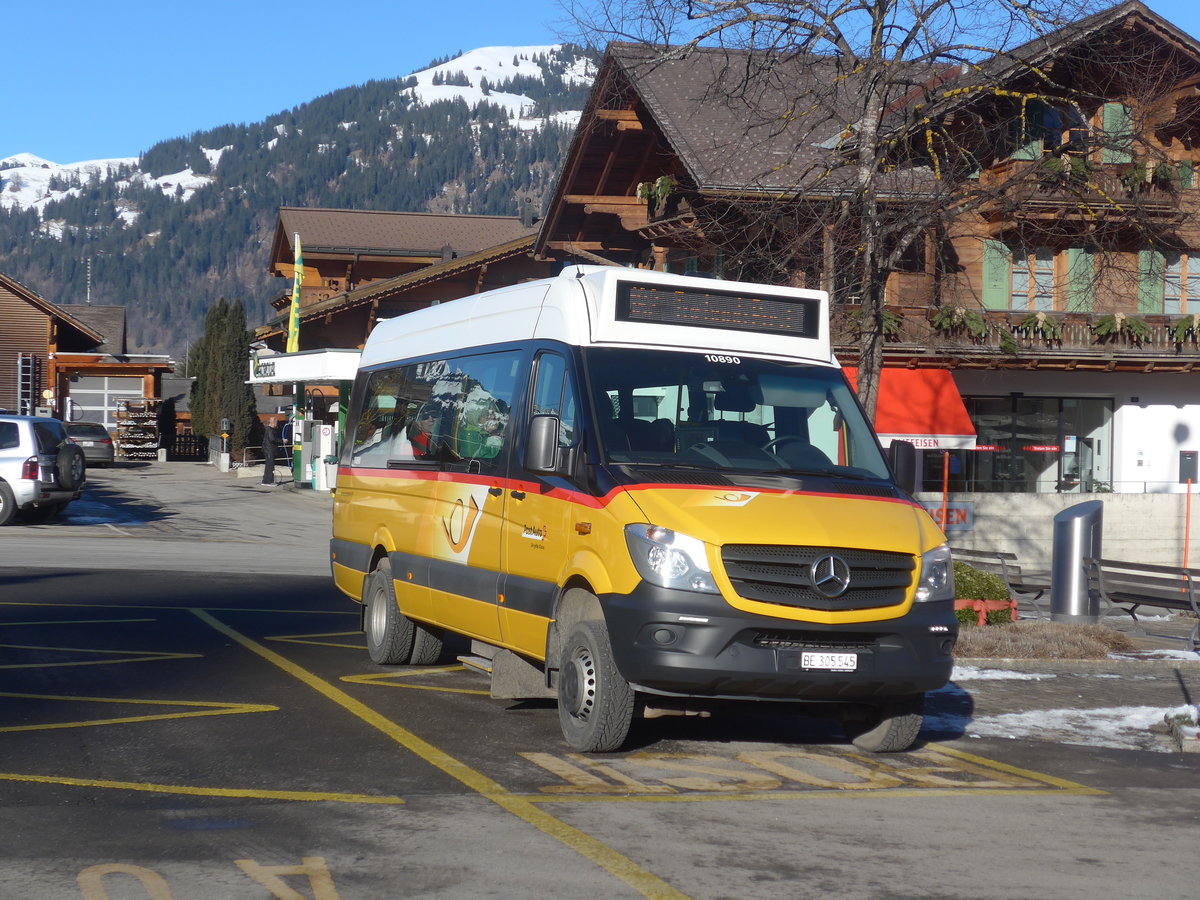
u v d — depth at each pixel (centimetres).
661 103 2742
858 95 1533
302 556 2281
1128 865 627
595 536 812
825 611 778
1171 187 1873
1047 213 1719
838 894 566
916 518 839
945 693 1125
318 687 1043
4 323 5438
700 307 919
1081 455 3238
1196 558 2442
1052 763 872
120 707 946
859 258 1578
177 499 3534
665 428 864
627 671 784
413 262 5162
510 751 835
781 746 894
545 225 3481
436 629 1159
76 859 588
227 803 693
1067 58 1738
